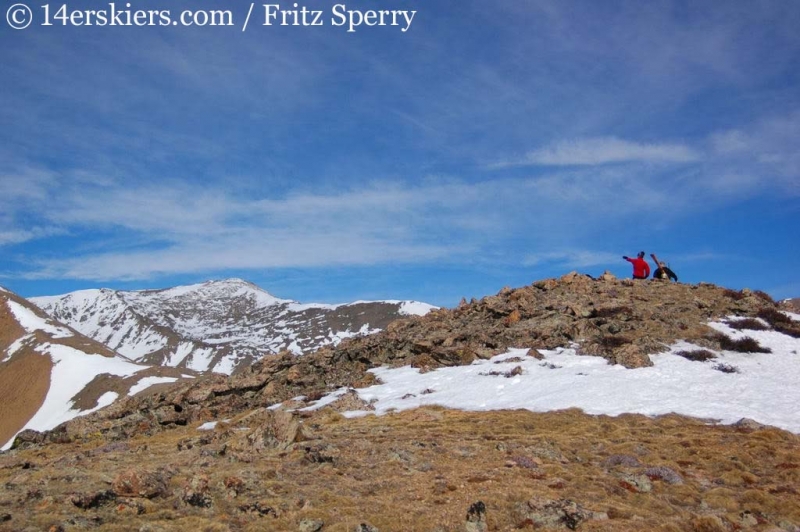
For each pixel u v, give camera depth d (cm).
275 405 3778
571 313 4503
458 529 1529
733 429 2591
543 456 2200
